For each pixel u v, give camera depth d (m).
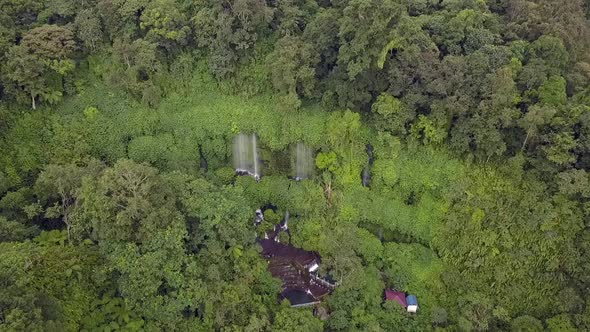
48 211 39.50
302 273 45.84
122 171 36.88
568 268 41.03
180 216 38.19
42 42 47.44
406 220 46.56
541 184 42.50
